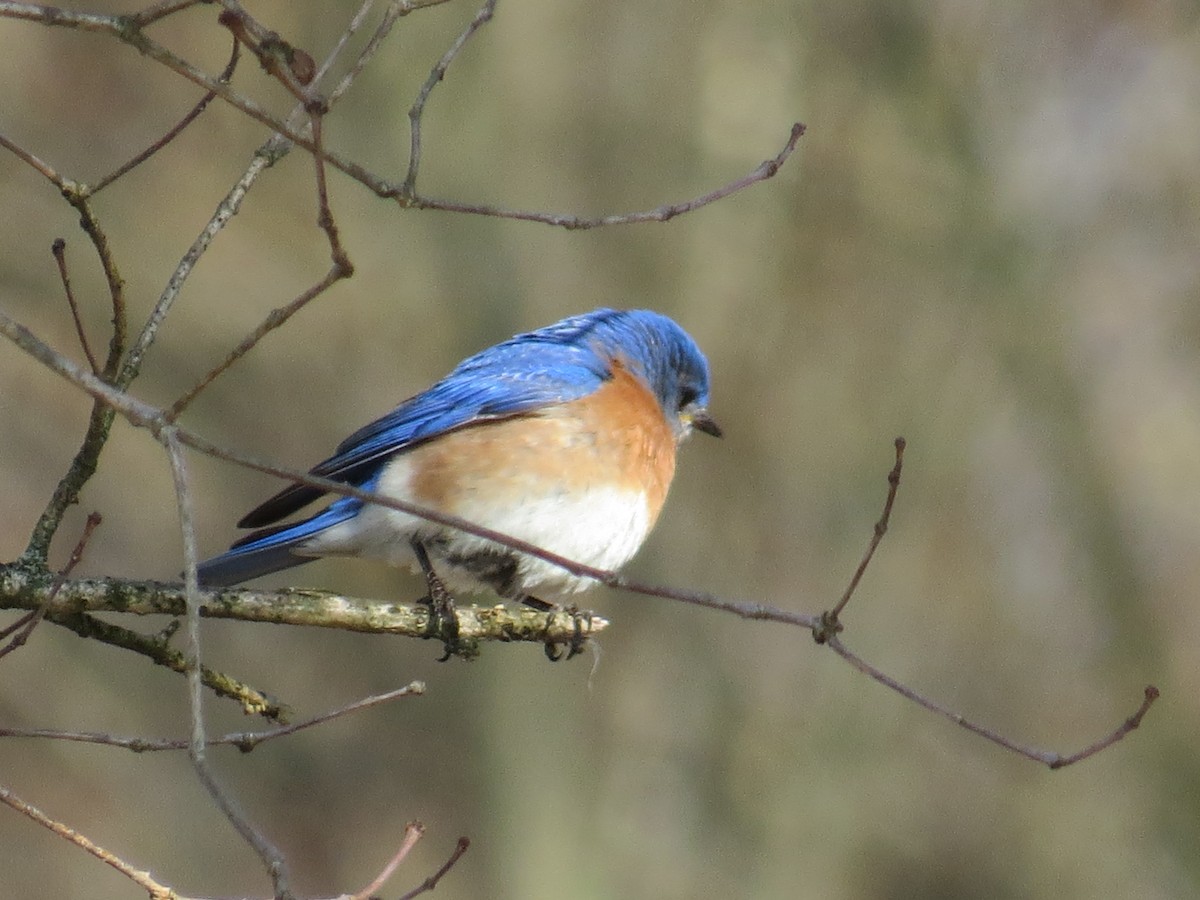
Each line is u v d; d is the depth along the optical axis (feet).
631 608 51.47
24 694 48.83
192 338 49.11
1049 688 52.80
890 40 51.11
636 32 51.21
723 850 50.31
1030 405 51.88
